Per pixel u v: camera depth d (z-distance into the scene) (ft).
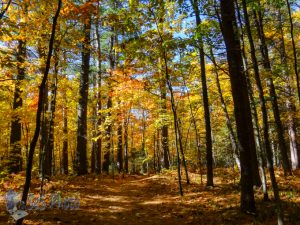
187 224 32.89
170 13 47.65
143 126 118.11
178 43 40.98
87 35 53.72
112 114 77.36
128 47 47.60
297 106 76.89
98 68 83.25
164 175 73.56
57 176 63.93
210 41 38.42
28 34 40.65
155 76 55.93
